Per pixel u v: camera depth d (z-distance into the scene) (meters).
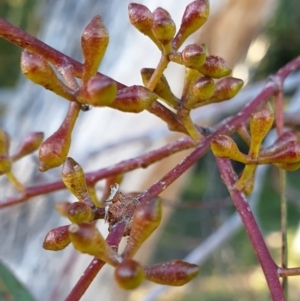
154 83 0.18
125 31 0.43
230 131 0.20
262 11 0.44
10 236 0.49
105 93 0.15
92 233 0.14
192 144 0.21
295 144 0.17
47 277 0.48
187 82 0.18
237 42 0.44
